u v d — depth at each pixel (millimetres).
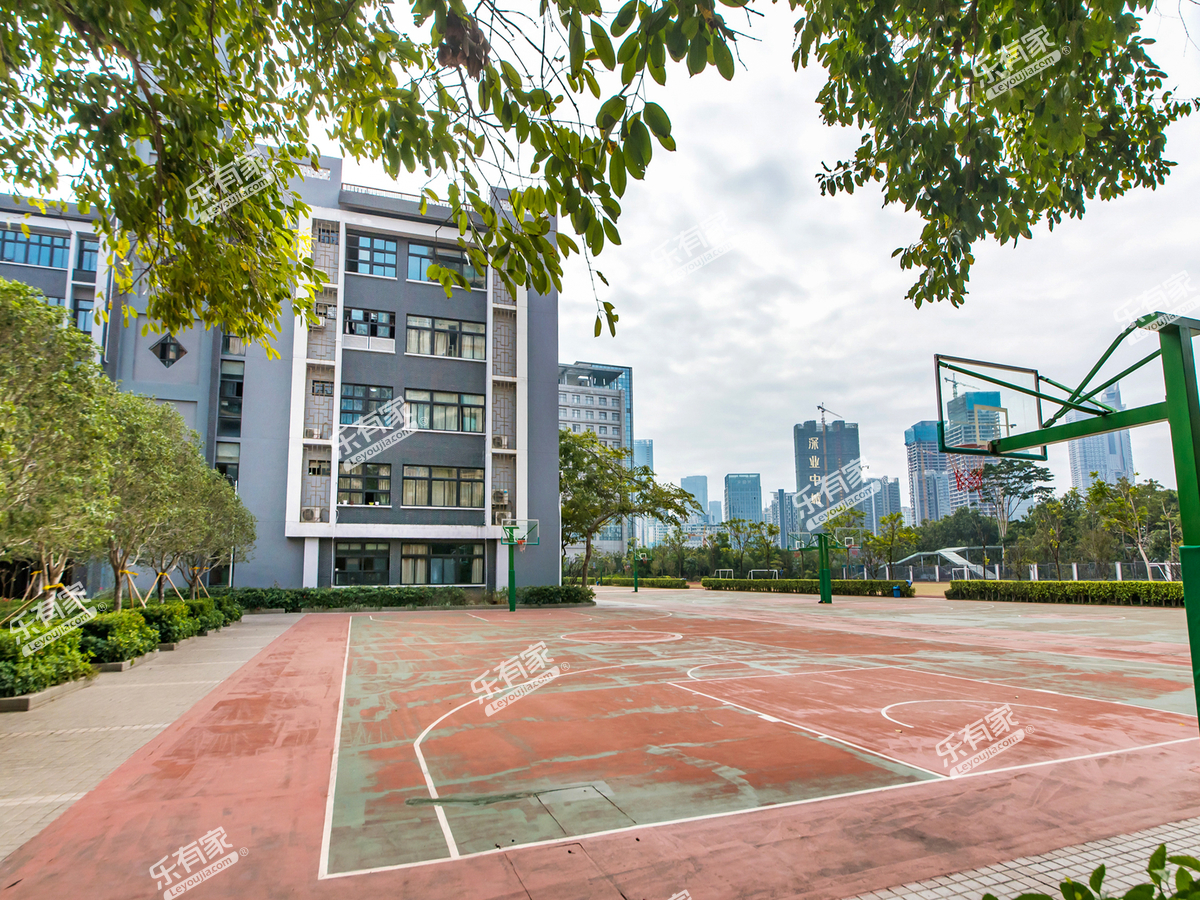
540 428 29000
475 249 3021
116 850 4152
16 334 6965
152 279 4922
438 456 27031
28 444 7102
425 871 3848
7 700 8148
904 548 48719
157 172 4262
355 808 4859
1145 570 30438
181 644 14789
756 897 3535
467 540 27016
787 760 5945
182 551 15523
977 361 6434
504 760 6020
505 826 4500
